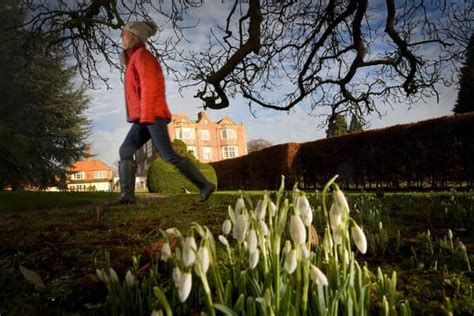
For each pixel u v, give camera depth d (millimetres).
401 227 3312
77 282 1898
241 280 1211
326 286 1099
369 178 13750
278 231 1052
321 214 3635
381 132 13281
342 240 1144
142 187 60969
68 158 28781
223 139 61281
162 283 1684
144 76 4297
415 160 12031
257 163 21188
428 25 8891
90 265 2260
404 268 1992
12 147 21422
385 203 5328
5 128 21391
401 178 12609
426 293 1621
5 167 22266
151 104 4289
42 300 1724
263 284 1169
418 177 11977
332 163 15602
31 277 1621
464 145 10625
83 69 9938
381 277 1329
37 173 25891
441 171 11266
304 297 1012
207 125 60906
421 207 4711
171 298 1378
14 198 9367
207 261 1000
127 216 4855
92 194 11281
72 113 28859
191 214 4844
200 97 9336
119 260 2314
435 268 1901
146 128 4836
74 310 1596
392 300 1128
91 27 9234
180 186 19469
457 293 1588
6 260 2504
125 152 4945
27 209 8141
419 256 2234
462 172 10773
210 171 19469
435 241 2648
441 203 4637
